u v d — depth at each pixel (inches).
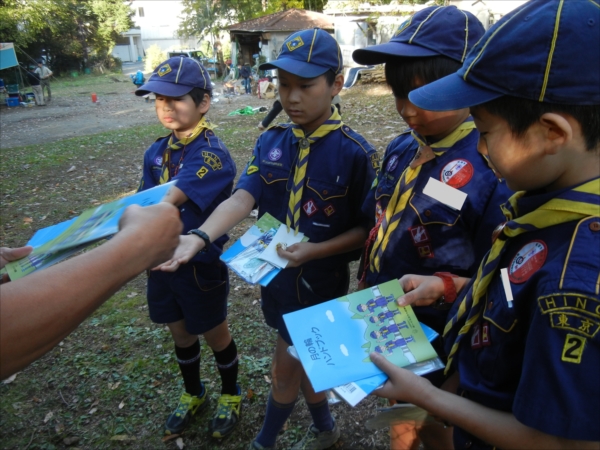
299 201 74.7
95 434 96.6
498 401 40.9
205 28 1231.5
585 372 32.0
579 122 33.5
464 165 56.4
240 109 555.2
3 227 213.9
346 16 677.3
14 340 32.4
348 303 54.8
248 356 116.0
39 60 1227.2
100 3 1409.9
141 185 94.1
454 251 58.1
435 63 54.2
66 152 365.4
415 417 53.8
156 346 123.1
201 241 71.0
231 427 94.1
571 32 32.9
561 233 36.2
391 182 65.2
